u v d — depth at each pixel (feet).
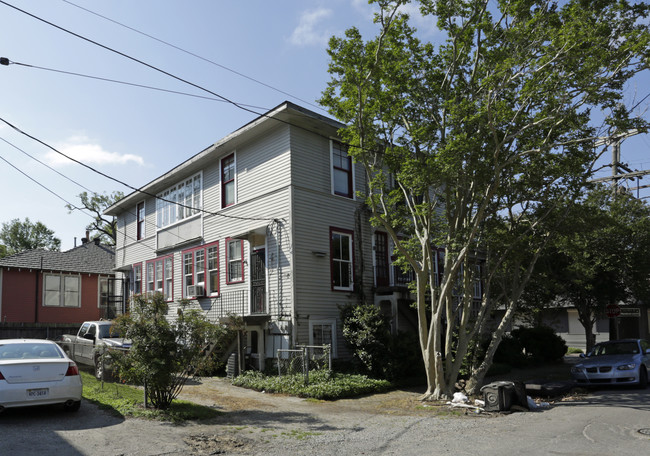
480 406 38.68
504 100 41.29
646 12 37.52
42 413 31.22
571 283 74.38
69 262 102.73
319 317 57.21
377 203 53.52
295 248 56.03
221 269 66.39
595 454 22.93
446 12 41.93
